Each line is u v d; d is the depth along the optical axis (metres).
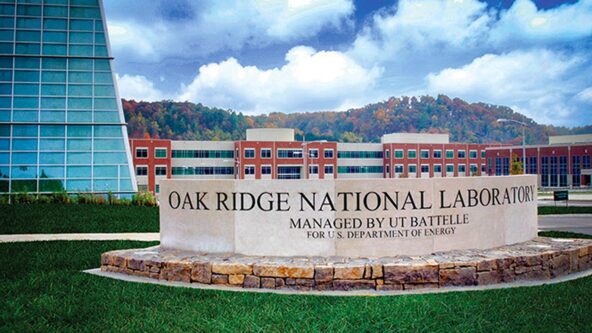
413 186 10.85
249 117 192.38
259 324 7.41
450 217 11.16
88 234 18.72
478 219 11.50
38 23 40.84
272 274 9.77
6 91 38.56
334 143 83.00
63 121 38.50
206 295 9.02
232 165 80.00
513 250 11.27
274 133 82.56
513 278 10.33
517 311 7.95
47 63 40.00
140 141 71.75
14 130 37.72
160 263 10.46
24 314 7.82
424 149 89.19
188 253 11.32
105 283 9.91
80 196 32.16
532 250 11.25
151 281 10.28
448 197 11.15
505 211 12.04
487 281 10.01
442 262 9.85
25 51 39.84
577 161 84.31
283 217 10.80
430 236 10.95
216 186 11.29
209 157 78.88
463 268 9.85
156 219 23.28
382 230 10.70
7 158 36.72
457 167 91.69
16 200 31.12
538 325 7.27
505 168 92.12
